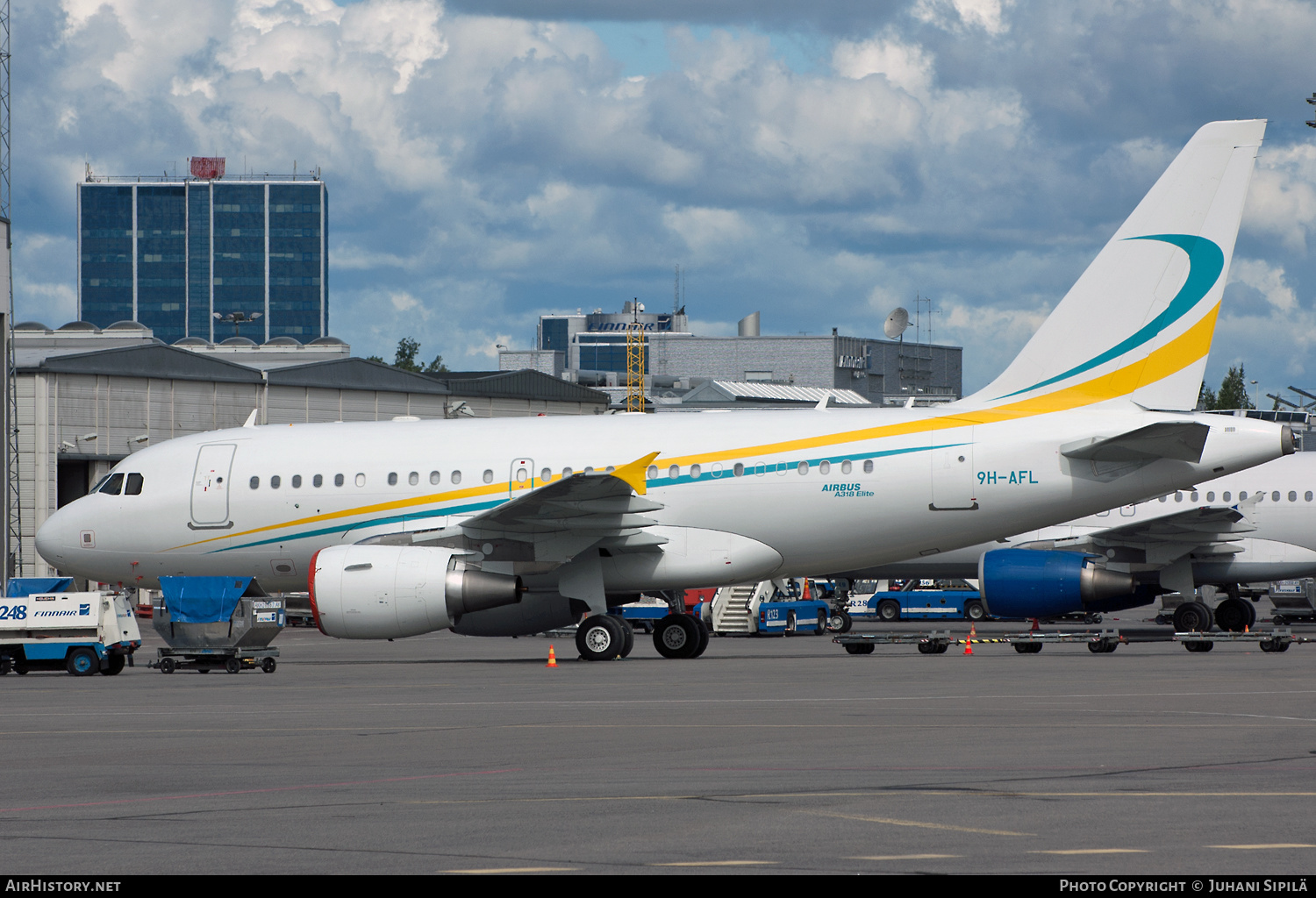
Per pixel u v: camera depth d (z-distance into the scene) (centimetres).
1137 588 13112
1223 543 12875
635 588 9825
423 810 3631
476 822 3459
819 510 9531
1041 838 3203
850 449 9538
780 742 4988
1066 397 9594
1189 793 3816
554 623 10156
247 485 10250
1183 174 9469
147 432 19862
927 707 6175
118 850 3169
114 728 5719
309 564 10281
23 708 6650
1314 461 13388
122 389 19588
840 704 6334
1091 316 9588
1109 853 3038
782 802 3697
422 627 9238
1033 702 6338
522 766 4459
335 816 3553
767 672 8481
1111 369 9544
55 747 5084
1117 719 5625
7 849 3192
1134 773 4169
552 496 8900
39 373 18662
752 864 2950
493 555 9431
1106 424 9388
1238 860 2964
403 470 10025
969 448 9425
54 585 9544
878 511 9494
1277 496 13275
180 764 4594
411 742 5125
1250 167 9369
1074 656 10038
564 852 3091
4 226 15200
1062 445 9338
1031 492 9362
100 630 8906
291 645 12900
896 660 9631
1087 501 9388
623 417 10075
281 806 3728
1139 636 13375
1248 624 13862
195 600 8988
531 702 6675
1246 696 6588
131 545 10500
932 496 9438
